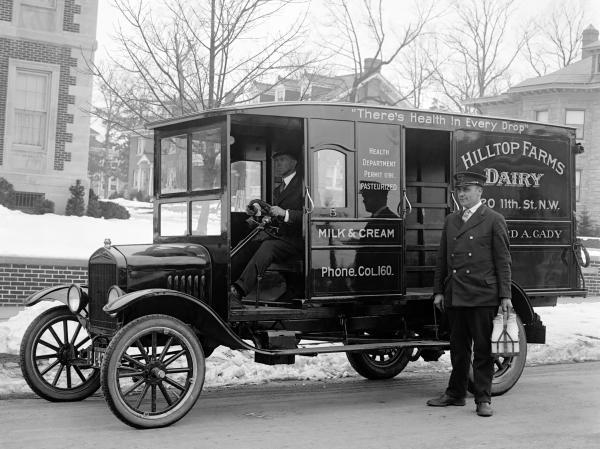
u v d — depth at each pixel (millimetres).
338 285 7160
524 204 8359
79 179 22703
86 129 22938
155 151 7793
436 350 8492
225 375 8406
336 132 7262
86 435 5742
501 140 8250
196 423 6215
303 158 7066
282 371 8797
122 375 5934
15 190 21906
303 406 7008
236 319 6691
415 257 8836
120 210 23266
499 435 5887
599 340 11820
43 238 16203
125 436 5723
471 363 7402
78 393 7141
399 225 7543
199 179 7137
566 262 8617
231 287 6918
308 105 7125
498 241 6789
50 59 22438
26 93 22328
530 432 5996
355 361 8555
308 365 9156
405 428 6109
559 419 6508
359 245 7293
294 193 7320
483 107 41844
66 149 22656
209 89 13250
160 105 13508
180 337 6121
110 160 71062
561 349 10984
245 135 7832
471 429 6090
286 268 7320
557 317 14000
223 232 6711
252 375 8570
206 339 6977
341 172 7266
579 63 39594
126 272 6406
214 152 6980
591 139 37688
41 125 22469
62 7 22562
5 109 21859
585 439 5773
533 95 38844
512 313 6777
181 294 6168
